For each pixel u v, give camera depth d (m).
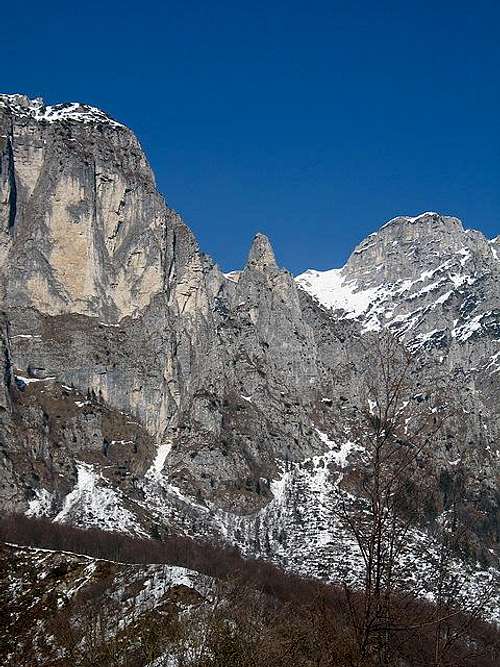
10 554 190.62
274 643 75.25
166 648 94.06
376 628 47.47
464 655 49.34
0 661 145.25
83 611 132.62
